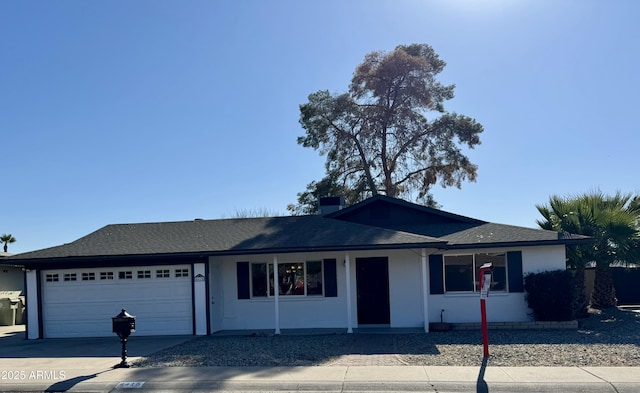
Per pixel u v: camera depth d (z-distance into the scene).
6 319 24.64
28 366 12.71
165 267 18.34
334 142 38.72
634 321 18.12
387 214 21.11
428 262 18.55
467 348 13.57
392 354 13.00
